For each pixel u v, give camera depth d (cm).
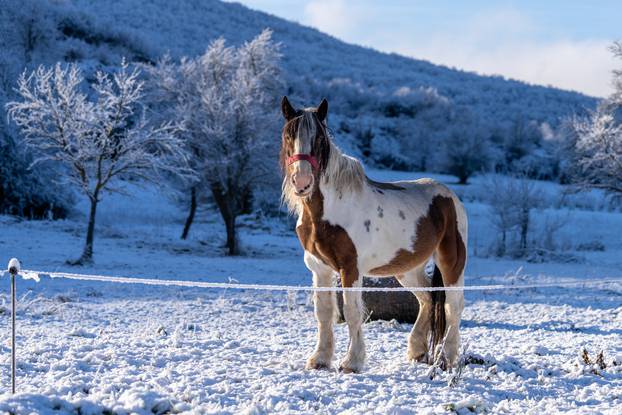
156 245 2431
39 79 1850
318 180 601
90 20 7688
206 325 948
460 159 6531
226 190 2392
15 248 2014
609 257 2709
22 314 960
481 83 15700
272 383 553
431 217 682
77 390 499
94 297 1214
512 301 1341
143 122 1959
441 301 680
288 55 14612
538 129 8800
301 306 1170
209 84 2598
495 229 3597
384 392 537
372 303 1030
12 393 462
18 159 2959
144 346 721
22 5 4653
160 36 12162
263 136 2362
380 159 7594
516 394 561
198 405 461
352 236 617
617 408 504
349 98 9525
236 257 2295
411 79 14675
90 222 1834
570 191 2875
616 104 2784
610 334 943
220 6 16938
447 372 632
